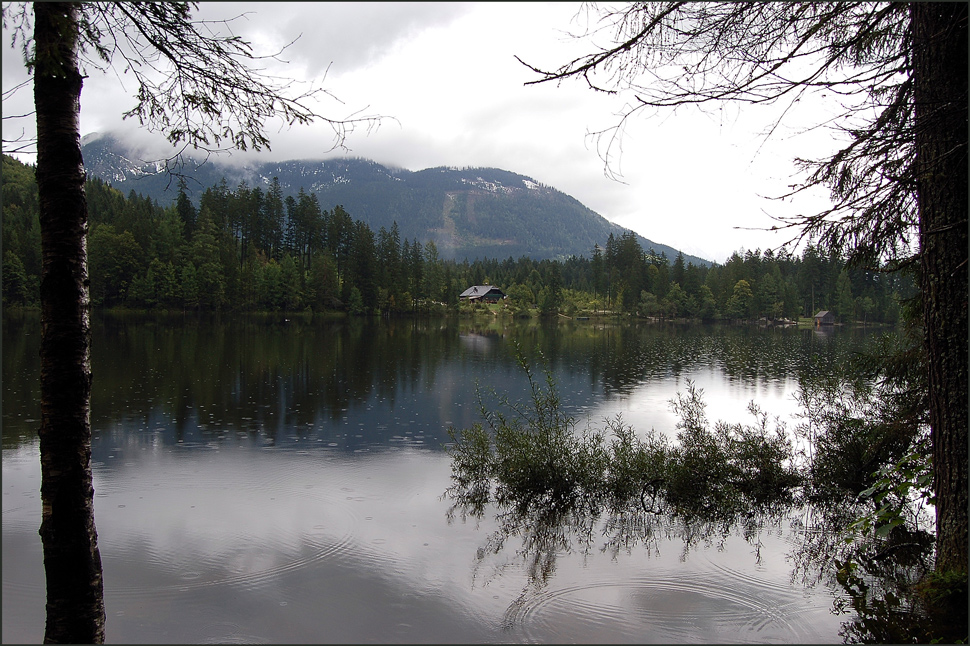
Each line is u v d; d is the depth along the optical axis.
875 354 7.60
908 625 4.68
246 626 4.87
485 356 29.98
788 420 13.99
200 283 58.38
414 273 86.19
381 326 58.78
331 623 4.91
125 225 59.56
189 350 28.58
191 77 3.35
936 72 3.70
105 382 18.78
